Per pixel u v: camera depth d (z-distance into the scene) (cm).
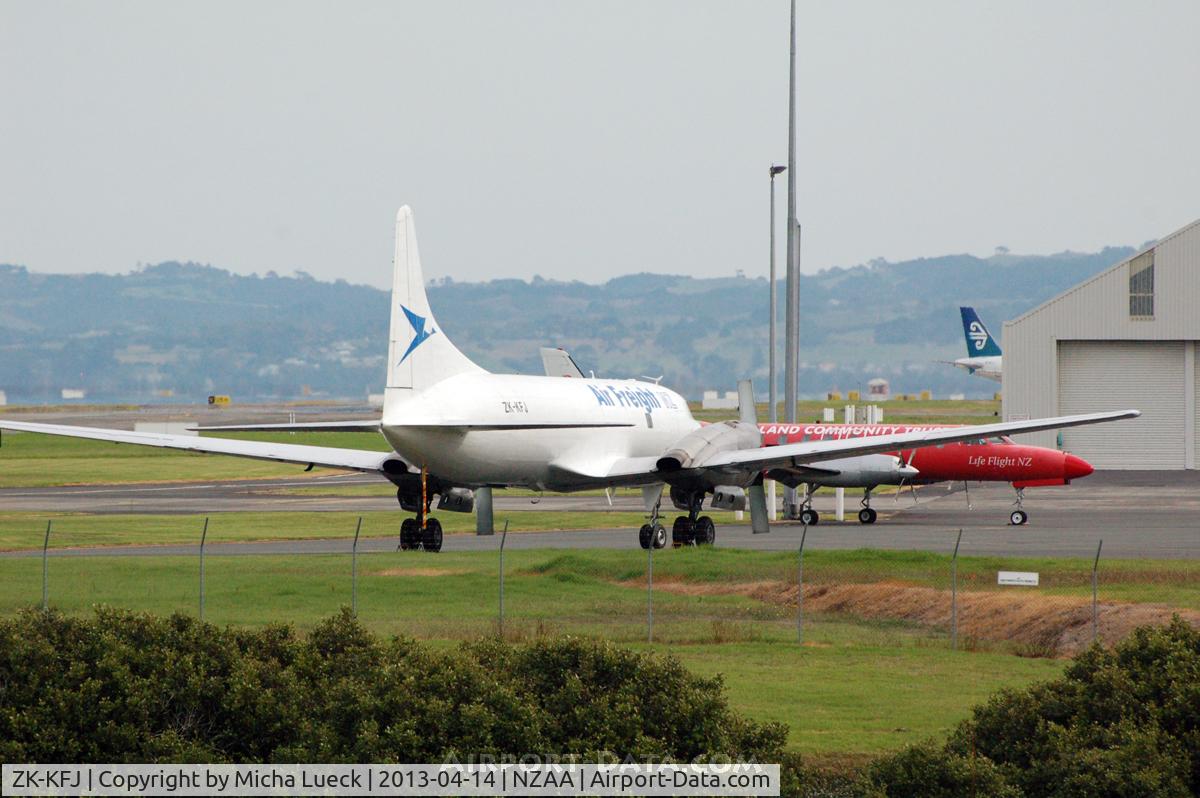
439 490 12938
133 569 11975
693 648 8869
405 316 11544
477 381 12300
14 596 10588
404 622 9556
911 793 5481
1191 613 9169
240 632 6562
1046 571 10906
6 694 5703
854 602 10425
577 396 13650
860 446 12781
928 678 7938
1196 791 5491
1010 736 5850
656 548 13588
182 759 5506
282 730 5838
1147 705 5756
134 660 5925
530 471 12888
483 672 5922
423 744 5588
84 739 5647
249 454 12606
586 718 5662
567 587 11131
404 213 11631
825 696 7456
